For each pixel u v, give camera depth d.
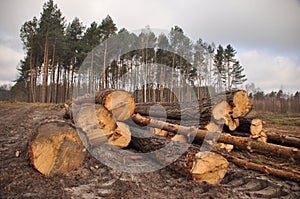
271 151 4.14
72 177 3.20
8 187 2.72
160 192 2.95
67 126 3.54
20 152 3.74
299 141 4.47
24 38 21.92
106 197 2.74
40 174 3.12
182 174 3.44
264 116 16.53
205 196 2.87
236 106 4.86
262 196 2.98
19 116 8.96
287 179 3.51
